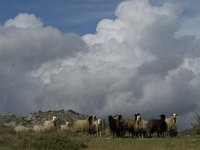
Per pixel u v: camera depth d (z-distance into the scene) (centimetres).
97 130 5806
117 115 5541
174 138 4772
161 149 3738
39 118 7788
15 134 4391
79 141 4128
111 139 4684
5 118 7806
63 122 7469
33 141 3875
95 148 3903
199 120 5609
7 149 3562
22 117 7888
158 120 5388
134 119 5506
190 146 3988
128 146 3934
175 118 5531
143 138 4959
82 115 8162
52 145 3847
